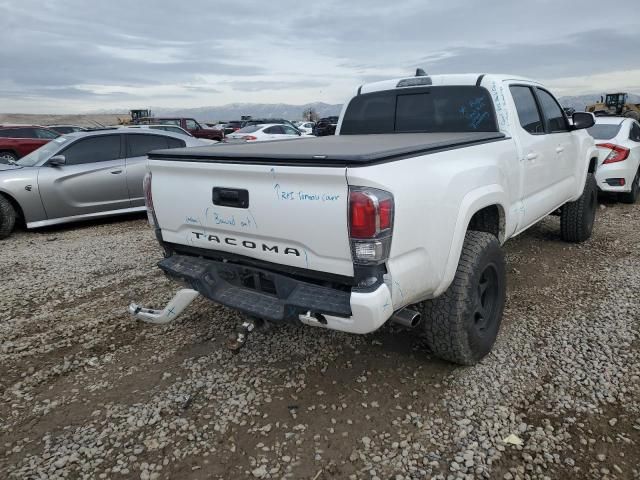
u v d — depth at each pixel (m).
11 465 2.59
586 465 2.44
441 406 2.91
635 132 8.79
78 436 2.80
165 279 5.25
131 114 37.06
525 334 3.70
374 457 2.54
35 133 17.56
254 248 2.88
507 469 2.43
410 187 2.56
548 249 5.81
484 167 3.28
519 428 2.70
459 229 2.92
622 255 5.49
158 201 3.32
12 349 3.82
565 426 2.71
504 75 4.30
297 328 3.94
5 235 7.36
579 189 5.50
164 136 8.52
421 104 4.50
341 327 2.55
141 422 2.89
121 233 7.46
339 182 2.41
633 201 8.62
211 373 3.37
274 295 2.94
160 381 3.31
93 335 4.01
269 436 2.73
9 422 2.94
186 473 2.49
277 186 2.64
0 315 4.46
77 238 7.25
